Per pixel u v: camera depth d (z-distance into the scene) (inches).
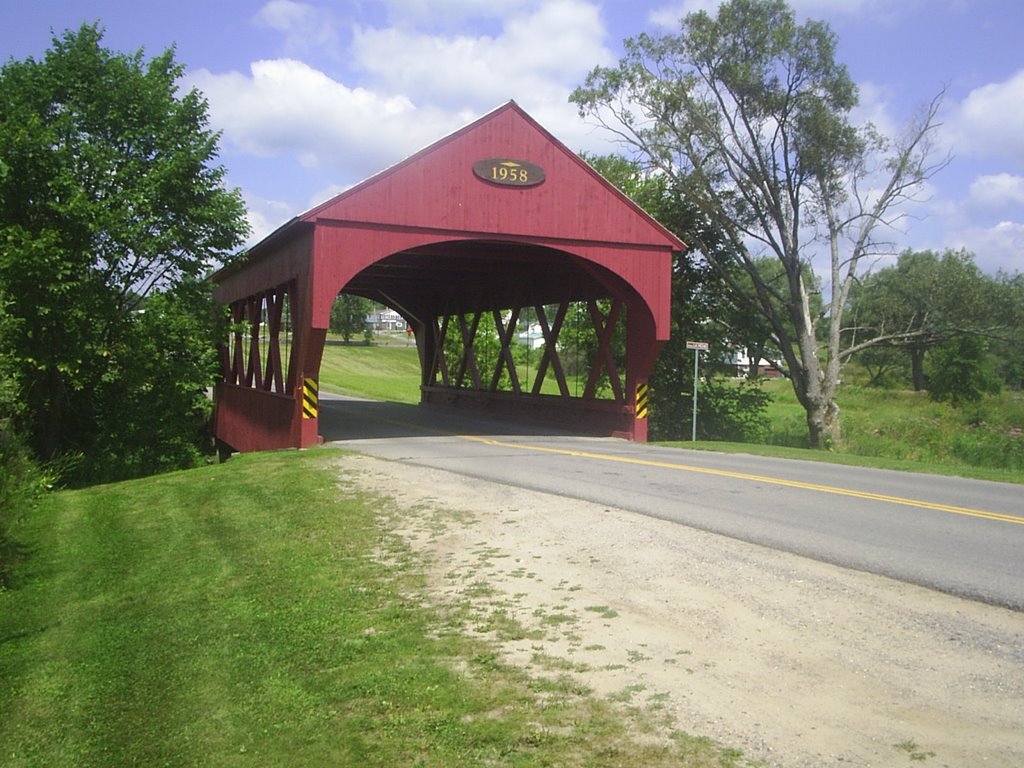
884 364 2485.2
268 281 791.7
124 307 908.6
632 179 1158.3
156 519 411.2
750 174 1026.1
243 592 266.5
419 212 647.1
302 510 386.3
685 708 161.2
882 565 259.0
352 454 581.3
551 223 687.7
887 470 542.0
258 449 830.5
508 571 263.7
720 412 1133.1
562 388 872.3
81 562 342.0
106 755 163.6
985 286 981.2
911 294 1046.4
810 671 178.5
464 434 772.6
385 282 1147.3
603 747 146.6
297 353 671.8
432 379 1282.0
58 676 212.5
